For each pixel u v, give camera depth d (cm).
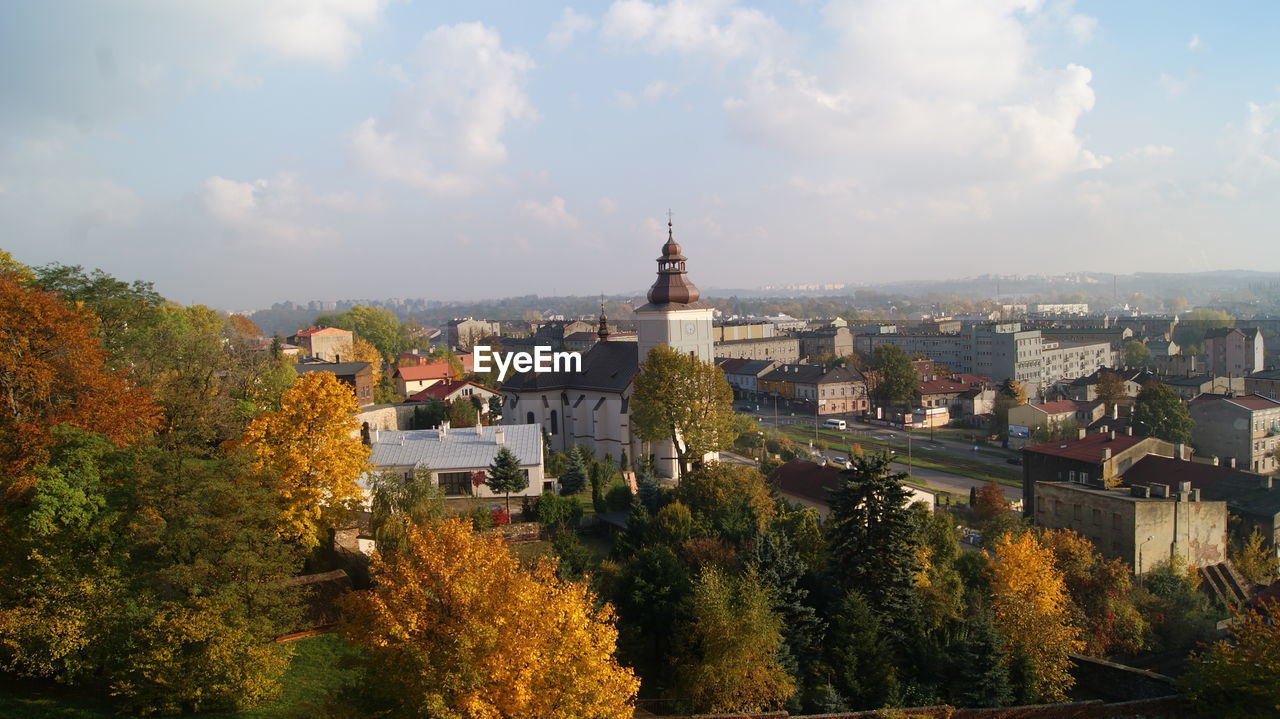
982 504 9488
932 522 6744
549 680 3247
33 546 3791
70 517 3881
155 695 3566
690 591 4869
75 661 3569
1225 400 13588
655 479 7775
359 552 5569
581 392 11081
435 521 5441
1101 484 8700
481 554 3388
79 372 4606
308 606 4350
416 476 6303
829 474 8600
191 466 4031
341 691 3316
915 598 5188
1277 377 18738
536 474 7912
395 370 17375
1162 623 6444
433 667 3053
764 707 4291
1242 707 4462
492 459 7919
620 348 11088
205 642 3638
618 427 10375
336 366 13612
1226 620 6462
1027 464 10112
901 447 15625
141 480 3962
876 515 5219
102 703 3625
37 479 3894
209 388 6412
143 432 4853
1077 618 5972
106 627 3625
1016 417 15900
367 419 11094
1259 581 7812
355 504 5516
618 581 5091
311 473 5266
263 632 3847
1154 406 13425
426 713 2952
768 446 13475
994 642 4741
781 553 5088
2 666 3600
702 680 4244
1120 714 4531
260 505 4250
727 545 5675
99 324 6112
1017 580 5844
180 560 3853
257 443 5212
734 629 4322
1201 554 7869
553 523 6994
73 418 4431
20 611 3534
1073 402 16588
